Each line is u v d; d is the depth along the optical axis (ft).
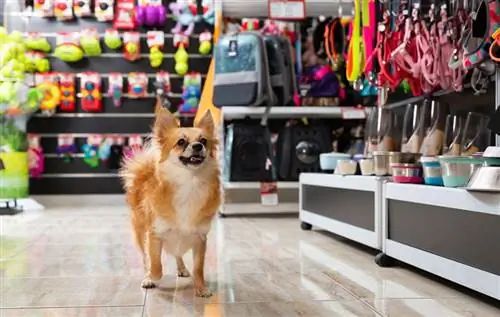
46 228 13.82
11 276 8.06
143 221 7.55
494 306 6.28
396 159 8.86
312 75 17.35
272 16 16.69
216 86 16.25
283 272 8.28
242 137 16.35
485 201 6.06
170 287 7.40
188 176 6.91
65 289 7.25
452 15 9.86
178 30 21.35
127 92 21.76
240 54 15.96
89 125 21.68
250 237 12.10
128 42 21.06
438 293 6.91
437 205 7.12
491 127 8.01
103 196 21.71
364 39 11.25
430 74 9.87
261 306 6.37
